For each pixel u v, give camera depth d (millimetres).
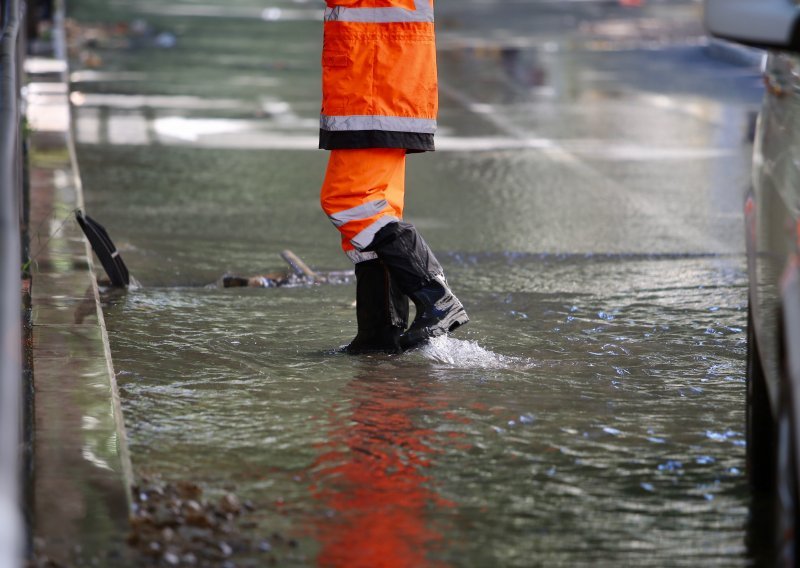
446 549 13609
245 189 37969
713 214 35500
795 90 13406
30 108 43188
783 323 12297
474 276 27781
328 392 19062
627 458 16469
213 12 106938
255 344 21781
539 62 76062
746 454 15688
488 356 21188
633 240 31984
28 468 14984
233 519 14203
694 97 61000
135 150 43938
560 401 18828
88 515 13836
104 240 25969
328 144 20266
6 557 8125
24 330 20844
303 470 15883
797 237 12469
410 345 20953
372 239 20500
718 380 20078
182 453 16422
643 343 22281
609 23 102375
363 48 19984
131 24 90625
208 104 55125
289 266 28094
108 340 21422
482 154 45000
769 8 11641
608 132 50344
